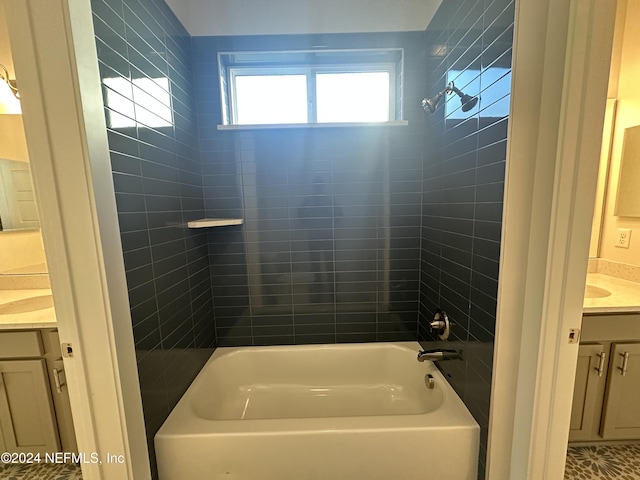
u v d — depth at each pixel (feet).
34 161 2.45
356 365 5.98
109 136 2.83
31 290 5.16
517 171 2.88
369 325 6.24
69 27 2.29
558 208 2.68
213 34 5.36
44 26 2.28
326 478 3.65
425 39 5.36
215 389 5.32
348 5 5.37
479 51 3.43
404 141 5.70
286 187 5.80
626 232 5.09
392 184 5.81
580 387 4.41
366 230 5.94
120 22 3.08
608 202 5.29
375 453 3.63
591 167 2.62
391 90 5.88
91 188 2.50
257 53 5.46
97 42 2.68
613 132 5.13
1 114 4.82
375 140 5.71
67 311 2.67
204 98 5.50
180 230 4.57
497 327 3.15
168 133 4.25
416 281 6.08
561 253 2.75
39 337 4.12
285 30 5.39
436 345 5.10
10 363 4.11
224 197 5.78
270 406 5.56
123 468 2.97
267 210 5.86
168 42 4.36
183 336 4.54
